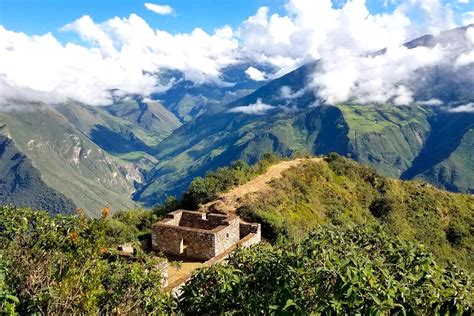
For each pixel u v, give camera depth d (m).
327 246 8.38
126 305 10.84
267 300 7.50
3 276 8.52
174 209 37.25
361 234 9.48
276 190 39.91
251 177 42.72
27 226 11.70
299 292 7.25
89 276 10.21
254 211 33.22
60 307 9.23
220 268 8.90
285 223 32.88
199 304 8.41
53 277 10.20
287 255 7.92
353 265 7.14
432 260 7.96
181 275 22.50
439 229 46.78
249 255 9.65
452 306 7.21
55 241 11.10
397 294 7.04
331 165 52.38
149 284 11.55
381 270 7.12
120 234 31.59
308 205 41.16
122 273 11.80
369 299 6.64
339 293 6.77
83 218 11.95
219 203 35.19
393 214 46.16
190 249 25.84
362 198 48.41
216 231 25.36
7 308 8.05
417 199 51.31
